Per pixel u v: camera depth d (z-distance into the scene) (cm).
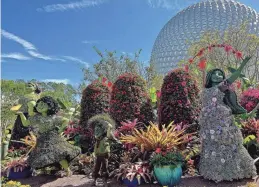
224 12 3969
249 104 751
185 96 669
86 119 798
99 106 802
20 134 807
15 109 680
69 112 766
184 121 656
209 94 546
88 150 747
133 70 1973
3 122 1296
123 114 716
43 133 596
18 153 754
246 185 498
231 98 536
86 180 579
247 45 1716
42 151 577
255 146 622
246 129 651
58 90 2567
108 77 1950
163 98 691
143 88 754
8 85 1939
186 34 4072
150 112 736
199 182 528
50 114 605
